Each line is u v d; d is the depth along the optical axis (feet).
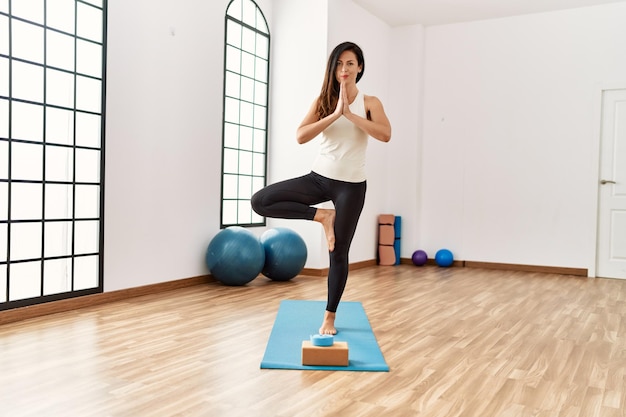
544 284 19.97
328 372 9.18
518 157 24.00
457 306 15.34
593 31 22.63
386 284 19.22
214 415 7.24
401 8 23.45
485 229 24.63
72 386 8.24
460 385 8.66
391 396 8.09
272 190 10.98
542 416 7.42
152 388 8.22
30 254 13.03
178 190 17.12
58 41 13.51
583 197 22.80
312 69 21.02
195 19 17.53
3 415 7.12
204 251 18.34
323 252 20.83
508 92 24.20
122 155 15.11
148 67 15.85
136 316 13.12
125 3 15.06
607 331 12.56
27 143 12.87
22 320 12.49
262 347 10.62
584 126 22.80
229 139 19.80
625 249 22.15
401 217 25.89
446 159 25.44
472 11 23.66
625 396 8.25
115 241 14.99
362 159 10.93
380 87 25.36
